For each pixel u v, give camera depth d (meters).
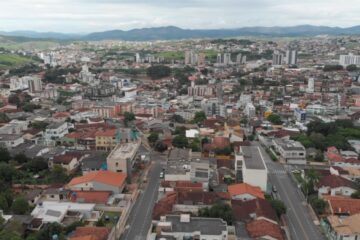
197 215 132.12
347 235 120.50
